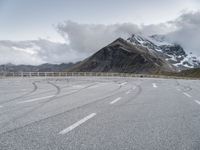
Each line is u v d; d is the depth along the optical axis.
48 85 24.03
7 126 5.94
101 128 5.68
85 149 4.18
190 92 15.45
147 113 7.68
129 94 14.05
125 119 6.73
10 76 54.34
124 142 4.57
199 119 6.73
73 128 5.69
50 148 4.22
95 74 77.38
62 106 9.27
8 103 10.30
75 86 22.16
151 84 25.91
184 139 4.76
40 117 7.08
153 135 5.05
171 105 9.48
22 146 4.34
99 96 12.98
